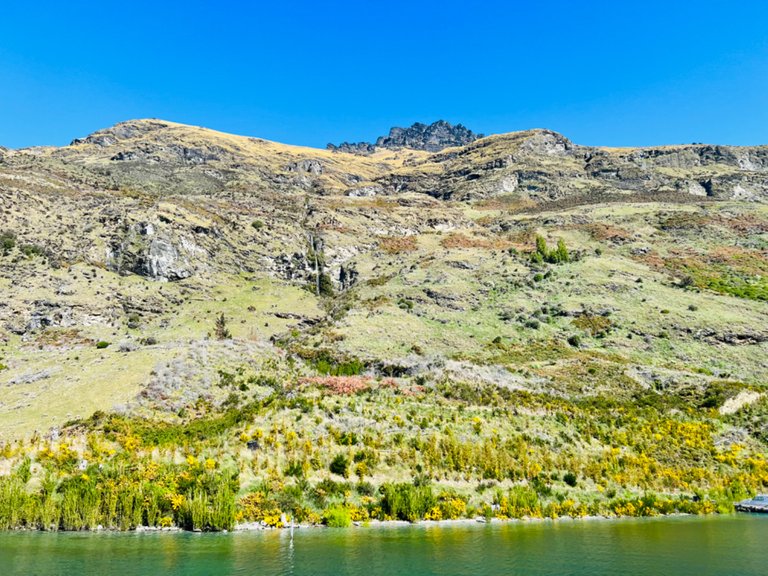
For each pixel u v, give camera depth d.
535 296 117.38
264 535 33.09
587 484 46.78
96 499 34.78
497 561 27.36
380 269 149.12
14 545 29.66
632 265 135.38
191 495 35.59
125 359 66.62
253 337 101.44
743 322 99.12
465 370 69.31
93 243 125.75
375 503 39.78
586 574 25.36
